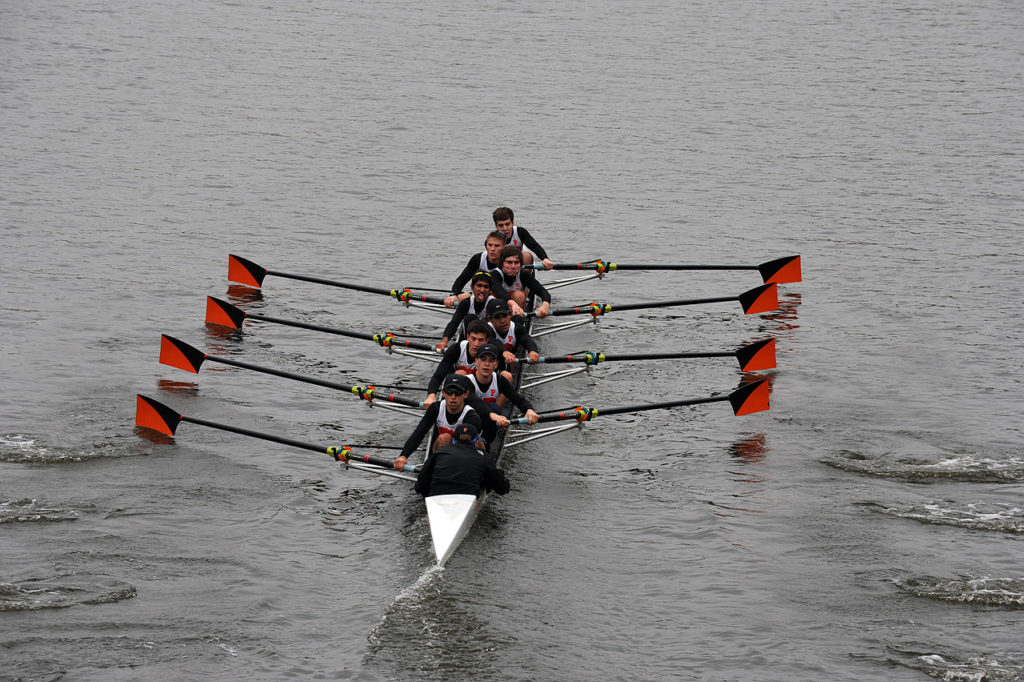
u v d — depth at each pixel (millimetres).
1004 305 46062
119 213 55844
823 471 31047
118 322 41781
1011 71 95812
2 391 34562
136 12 108938
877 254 53219
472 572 25312
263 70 90000
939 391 36938
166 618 23125
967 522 27984
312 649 22312
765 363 36969
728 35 108500
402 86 87062
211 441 32125
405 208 59344
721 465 31516
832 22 114625
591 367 39656
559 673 21766
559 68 94500
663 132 76938
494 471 27844
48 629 22516
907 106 84562
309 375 37781
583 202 61438
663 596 24641
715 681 21625
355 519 27984
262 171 64875
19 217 54031
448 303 38188
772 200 62250
